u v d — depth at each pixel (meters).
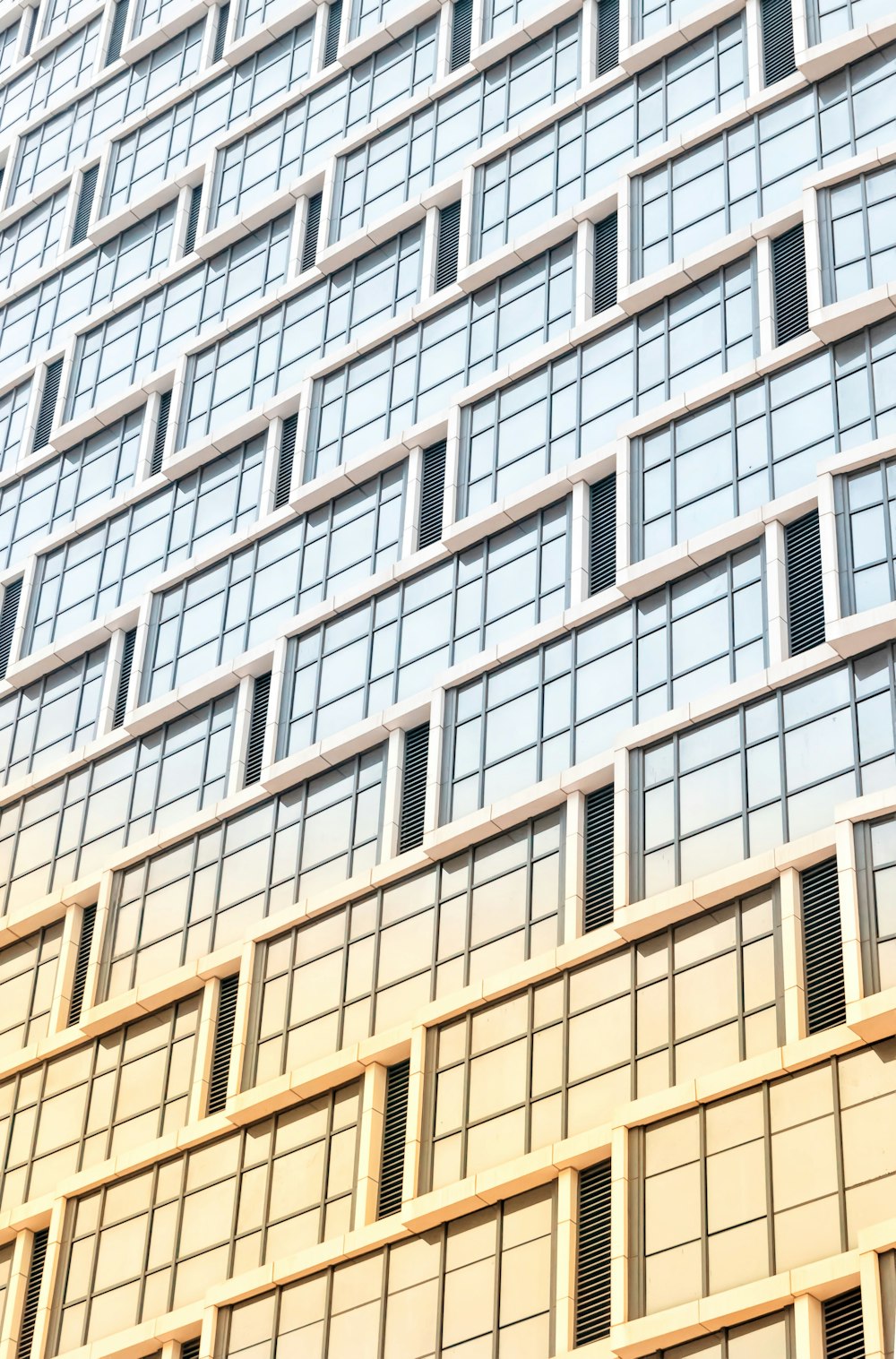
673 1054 50.66
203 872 64.50
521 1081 53.19
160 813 67.12
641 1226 48.66
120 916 66.00
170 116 85.00
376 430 68.81
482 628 61.72
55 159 89.19
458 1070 54.56
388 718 61.53
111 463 77.75
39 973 67.50
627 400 62.22
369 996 57.75
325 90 79.12
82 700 72.44
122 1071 63.03
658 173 65.44
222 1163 58.69
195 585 71.06
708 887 51.44
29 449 81.12
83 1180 61.25
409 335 69.94
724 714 54.16
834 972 48.97
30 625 75.75
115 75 89.00
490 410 65.62
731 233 61.88
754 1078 48.44
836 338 57.84
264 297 75.62
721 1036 50.06
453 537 63.47
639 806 54.41
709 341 61.28
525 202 69.31
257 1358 54.34
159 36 87.62
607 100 68.94
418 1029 55.56
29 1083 65.12
